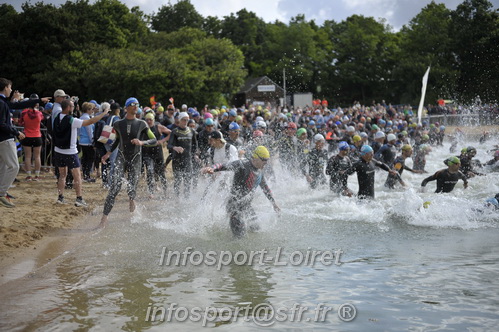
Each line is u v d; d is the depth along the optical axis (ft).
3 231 21.75
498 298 14.79
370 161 31.12
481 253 20.02
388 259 19.17
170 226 24.50
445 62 203.62
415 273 17.34
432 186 38.55
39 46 146.82
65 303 14.24
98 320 13.03
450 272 17.44
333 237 22.70
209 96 141.90
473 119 111.34
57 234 22.59
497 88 190.80
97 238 22.07
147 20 193.77
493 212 26.71
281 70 222.48
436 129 79.61
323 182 36.60
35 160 36.94
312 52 235.61
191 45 157.38
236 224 22.09
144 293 15.25
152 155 33.04
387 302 14.57
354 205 29.84
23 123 36.55
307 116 77.66
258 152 21.47
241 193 22.08
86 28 153.89
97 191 34.55
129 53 142.51
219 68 146.82
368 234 23.32
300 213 27.78
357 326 12.83
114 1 169.58
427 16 211.82
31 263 18.11
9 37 146.41
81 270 17.48
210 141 27.78
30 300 14.42
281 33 241.14
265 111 67.46
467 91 194.18
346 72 236.63
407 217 26.76
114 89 131.75
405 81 209.56
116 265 18.17
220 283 16.31
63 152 27.84
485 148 76.95
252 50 244.22
